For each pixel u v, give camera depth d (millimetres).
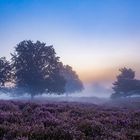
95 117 12508
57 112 13289
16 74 62812
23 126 8812
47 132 8094
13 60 64250
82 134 8281
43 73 63906
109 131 9242
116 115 13609
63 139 7711
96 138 8156
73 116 12172
